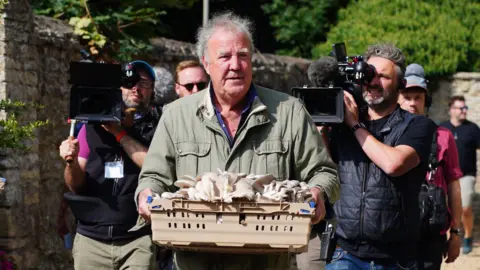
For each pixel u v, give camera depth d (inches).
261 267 187.2
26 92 349.4
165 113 192.9
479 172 638.5
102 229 250.7
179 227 173.5
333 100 239.1
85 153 253.6
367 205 236.7
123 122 254.5
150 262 251.4
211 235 172.6
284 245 170.9
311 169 188.2
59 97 383.2
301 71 623.2
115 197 251.3
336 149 247.8
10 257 327.0
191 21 747.4
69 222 378.3
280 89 595.2
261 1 831.1
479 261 483.2
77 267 254.4
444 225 271.7
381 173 237.0
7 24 334.6
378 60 245.0
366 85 244.5
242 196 169.3
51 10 436.8
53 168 376.5
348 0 794.2
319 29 788.0
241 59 183.6
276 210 170.2
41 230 360.2
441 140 297.0
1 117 326.3
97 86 244.4
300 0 797.9
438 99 679.7
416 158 235.3
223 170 186.1
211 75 186.1
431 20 709.3
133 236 251.6
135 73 260.5
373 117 247.3
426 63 674.2
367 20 735.7
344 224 239.1
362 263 239.6
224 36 183.6
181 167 188.7
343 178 241.9
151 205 173.2
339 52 251.0
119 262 253.1
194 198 172.1
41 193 365.7
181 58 481.1
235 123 188.5
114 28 430.3
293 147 188.1
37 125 287.1
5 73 331.3
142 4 444.8
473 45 701.3
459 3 725.9
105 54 417.7
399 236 236.1
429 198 271.9
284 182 177.5
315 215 177.6
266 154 186.2
